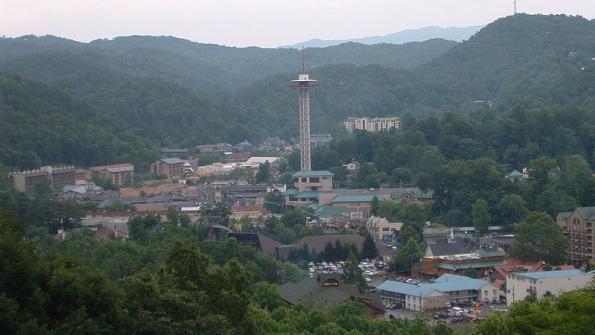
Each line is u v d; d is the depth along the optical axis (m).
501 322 167.88
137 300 150.62
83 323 135.75
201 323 147.75
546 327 161.00
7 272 137.38
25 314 133.75
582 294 167.12
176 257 163.00
